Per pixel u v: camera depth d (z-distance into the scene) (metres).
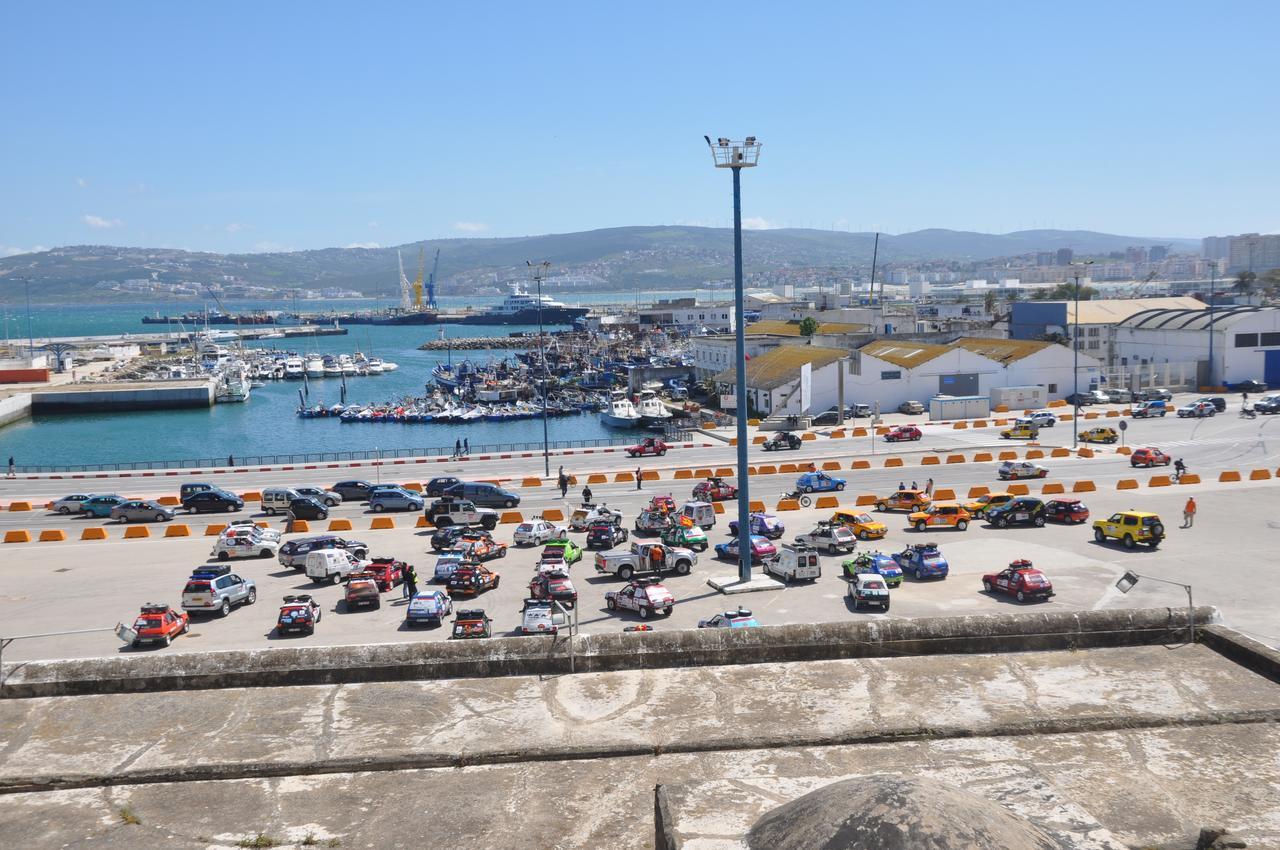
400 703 10.02
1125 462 74.19
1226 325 112.00
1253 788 8.34
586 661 10.66
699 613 39.94
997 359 109.94
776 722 9.45
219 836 8.05
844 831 6.28
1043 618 11.08
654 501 59.53
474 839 7.93
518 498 63.75
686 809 7.82
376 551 52.38
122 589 45.53
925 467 74.19
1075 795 8.25
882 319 149.88
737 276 42.41
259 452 114.69
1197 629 11.12
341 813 8.32
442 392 164.62
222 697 10.22
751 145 40.53
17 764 9.02
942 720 9.41
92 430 136.75
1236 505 57.75
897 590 42.53
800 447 85.94
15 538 56.75
